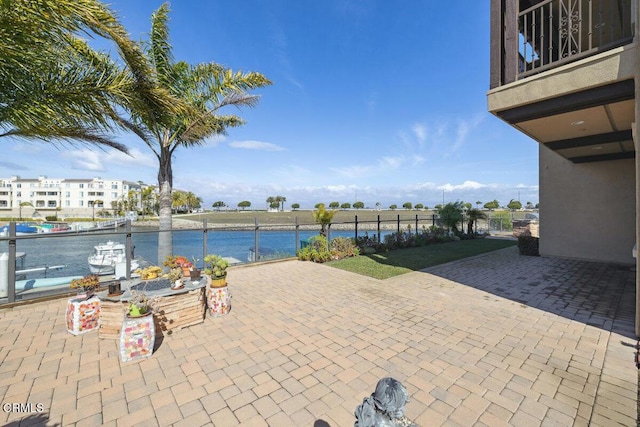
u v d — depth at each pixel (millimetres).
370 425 1309
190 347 3633
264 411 2473
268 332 4070
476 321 4441
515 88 4254
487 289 6172
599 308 4930
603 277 6988
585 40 6844
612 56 3443
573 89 3730
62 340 3832
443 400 2609
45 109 3480
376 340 3812
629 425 2285
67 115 3729
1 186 71250
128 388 2799
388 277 7312
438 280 6969
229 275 7582
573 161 8570
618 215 8336
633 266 8039
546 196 9734
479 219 18516
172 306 4078
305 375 3016
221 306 4652
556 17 6293
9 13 2828
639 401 2574
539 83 4016
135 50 4320
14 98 3379
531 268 8141
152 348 3418
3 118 3381
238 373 3053
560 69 3828
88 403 2576
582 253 8969
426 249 12297
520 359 3318
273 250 12312
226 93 7688
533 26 4348
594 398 2621
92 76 3939
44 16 2967
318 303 5320
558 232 9477
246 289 6258
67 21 3186
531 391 2732
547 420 2352
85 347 3639
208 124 7699
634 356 3336
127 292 4051
